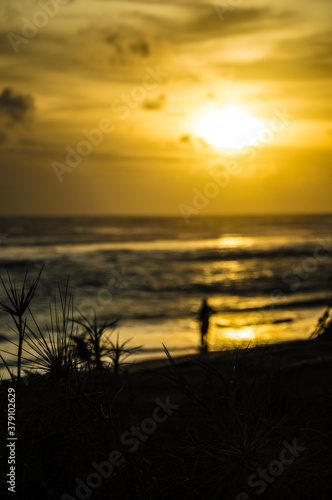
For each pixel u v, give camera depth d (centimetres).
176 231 10750
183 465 282
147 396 467
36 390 288
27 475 255
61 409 296
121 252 5959
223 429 268
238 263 5144
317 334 766
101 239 8038
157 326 1809
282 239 8969
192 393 281
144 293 3128
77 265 4603
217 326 1587
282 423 300
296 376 474
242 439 253
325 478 277
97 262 4878
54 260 4944
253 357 425
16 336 1364
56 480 273
